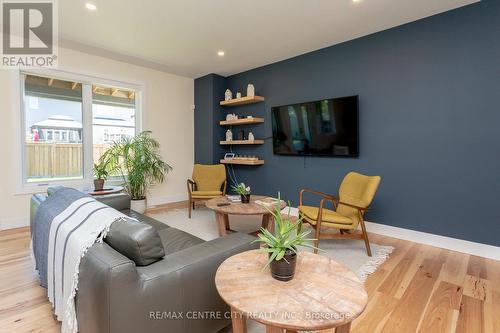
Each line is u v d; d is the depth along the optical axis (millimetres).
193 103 5492
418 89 3008
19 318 1661
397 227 3203
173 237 2072
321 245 2924
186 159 5410
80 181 4074
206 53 3994
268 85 4539
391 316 1707
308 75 3992
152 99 4828
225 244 1548
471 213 2713
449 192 2840
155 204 4953
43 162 3811
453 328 1599
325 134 3744
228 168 5285
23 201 3553
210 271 1386
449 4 2662
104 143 4414
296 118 4055
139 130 4742
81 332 1233
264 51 3918
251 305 1008
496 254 2568
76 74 3904
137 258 1233
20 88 3498
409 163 3100
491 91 2574
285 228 1260
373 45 3324
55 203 1897
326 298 1059
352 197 2947
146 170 4414
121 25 3068
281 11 2779
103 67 4180
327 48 3760
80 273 1210
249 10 2754
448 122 2824
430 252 2758
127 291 1077
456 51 2752
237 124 5043
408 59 3064
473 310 1772
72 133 4055
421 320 1668
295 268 1261
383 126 3283
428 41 2922
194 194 4086
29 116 3678
